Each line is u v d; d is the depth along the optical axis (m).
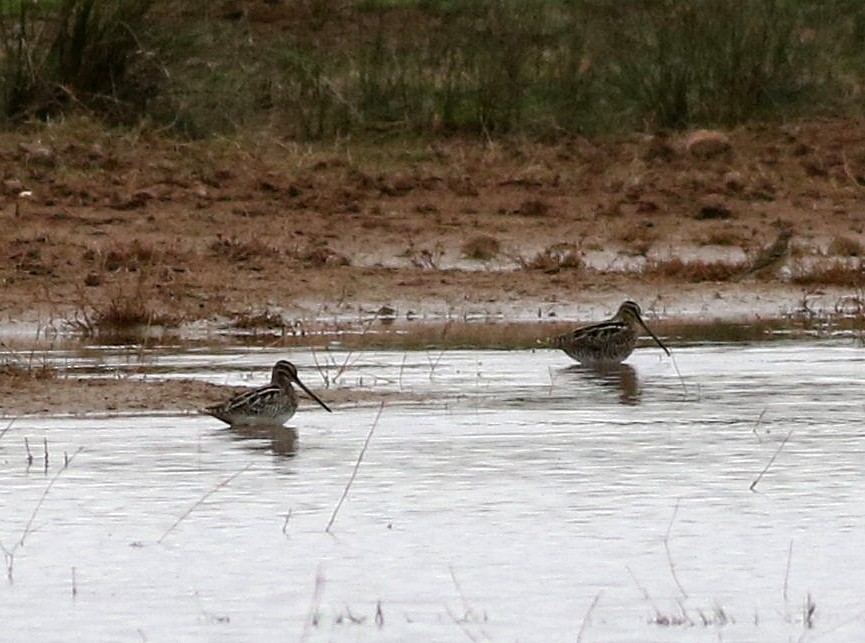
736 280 50.22
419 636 22.56
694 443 32.28
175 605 23.64
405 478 29.70
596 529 26.94
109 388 36.09
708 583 24.61
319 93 64.38
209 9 71.12
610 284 49.19
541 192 58.06
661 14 70.50
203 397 35.56
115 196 54.78
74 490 28.78
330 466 30.41
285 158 59.53
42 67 61.12
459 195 57.38
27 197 54.38
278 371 33.97
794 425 33.78
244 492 28.75
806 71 69.38
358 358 40.47
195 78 63.69
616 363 40.41
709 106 66.00
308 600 23.84
